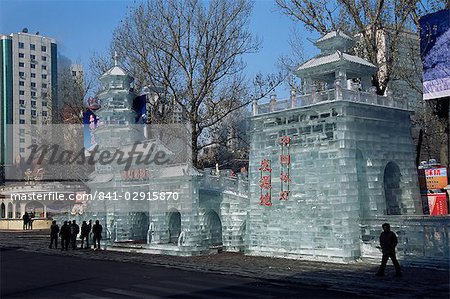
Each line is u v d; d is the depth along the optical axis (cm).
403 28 3522
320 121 2656
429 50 2748
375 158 2672
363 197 2597
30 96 10738
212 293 1675
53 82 11094
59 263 2803
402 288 1752
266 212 2888
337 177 2545
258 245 2919
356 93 2633
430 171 2964
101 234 3831
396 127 2816
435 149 4872
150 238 3344
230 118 5075
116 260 2922
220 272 2250
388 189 2845
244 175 3328
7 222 6569
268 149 2914
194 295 1642
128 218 3759
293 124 2786
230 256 2916
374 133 2695
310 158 2686
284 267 2367
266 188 2888
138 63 4659
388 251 2016
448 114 3055
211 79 4416
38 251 3612
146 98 4659
